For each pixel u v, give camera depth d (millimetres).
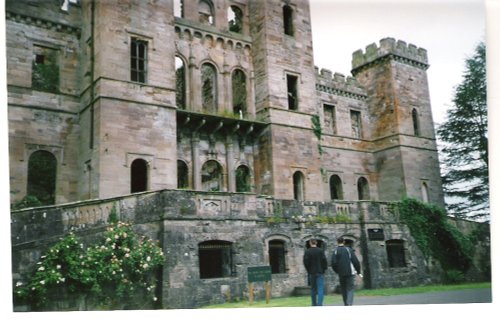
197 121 28703
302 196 30656
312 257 15094
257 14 32281
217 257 20312
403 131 39969
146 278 17703
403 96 40844
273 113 30328
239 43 31859
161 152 25125
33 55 26047
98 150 23422
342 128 40281
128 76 24875
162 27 26656
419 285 25750
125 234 17672
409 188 38875
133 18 25625
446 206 40906
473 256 28781
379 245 24938
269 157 29875
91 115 24484
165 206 18375
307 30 33688
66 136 25953
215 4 31625
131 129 24406
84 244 17906
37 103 25375
